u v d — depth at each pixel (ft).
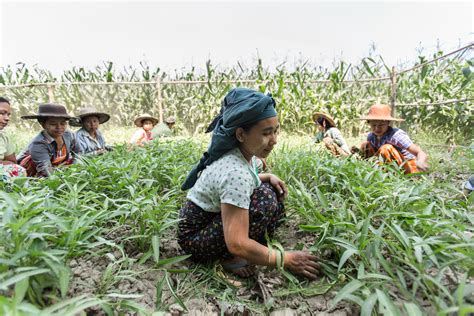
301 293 4.55
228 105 4.59
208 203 4.96
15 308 2.68
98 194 6.59
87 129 12.86
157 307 4.16
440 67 21.97
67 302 3.07
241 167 4.50
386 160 10.59
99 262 4.97
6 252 3.72
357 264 4.69
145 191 6.54
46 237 4.18
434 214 5.26
